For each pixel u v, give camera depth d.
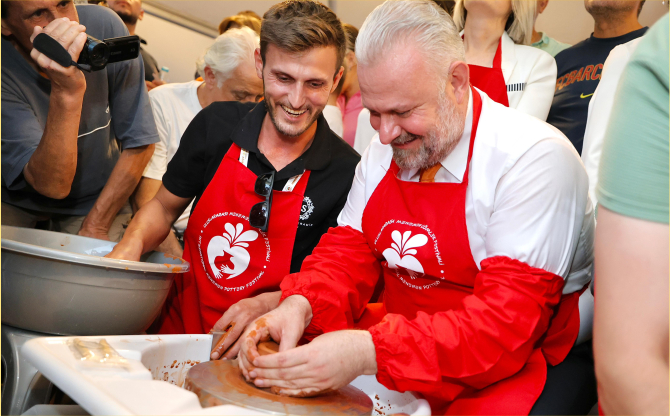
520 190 1.00
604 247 0.67
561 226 0.99
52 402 1.13
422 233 1.10
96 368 0.78
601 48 1.98
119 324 1.15
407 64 0.92
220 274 1.42
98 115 1.62
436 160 1.07
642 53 0.64
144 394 0.72
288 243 1.39
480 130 1.06
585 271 1.17
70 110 1.34
